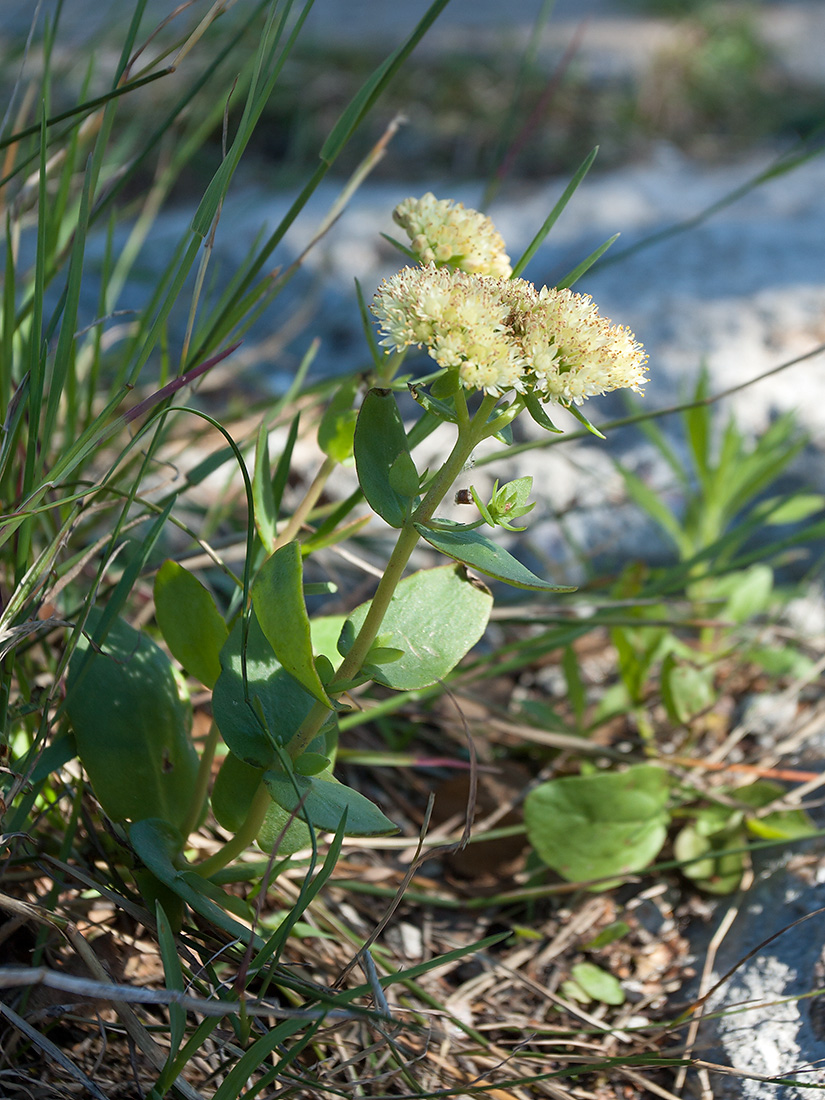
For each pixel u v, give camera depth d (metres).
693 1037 0.69
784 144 2.06
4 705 0.66
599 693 0.89
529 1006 0.72
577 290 1.32
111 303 0.94
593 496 1.02
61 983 0.56
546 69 2.11
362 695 0.83
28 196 0.77
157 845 0.64
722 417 1.11
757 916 0.74
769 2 3.22
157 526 0.67
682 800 0.78
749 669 0.91
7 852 0.66
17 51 0.99
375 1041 0.67
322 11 2.70
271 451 0.99
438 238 0.65
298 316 1.18
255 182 1.64
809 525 1.03
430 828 0.79
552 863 0.74
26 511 0.64
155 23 1.58
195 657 0.67
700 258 1.41
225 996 0.62
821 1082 0.66
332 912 0.73
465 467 0.67
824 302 1.29
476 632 0.64
